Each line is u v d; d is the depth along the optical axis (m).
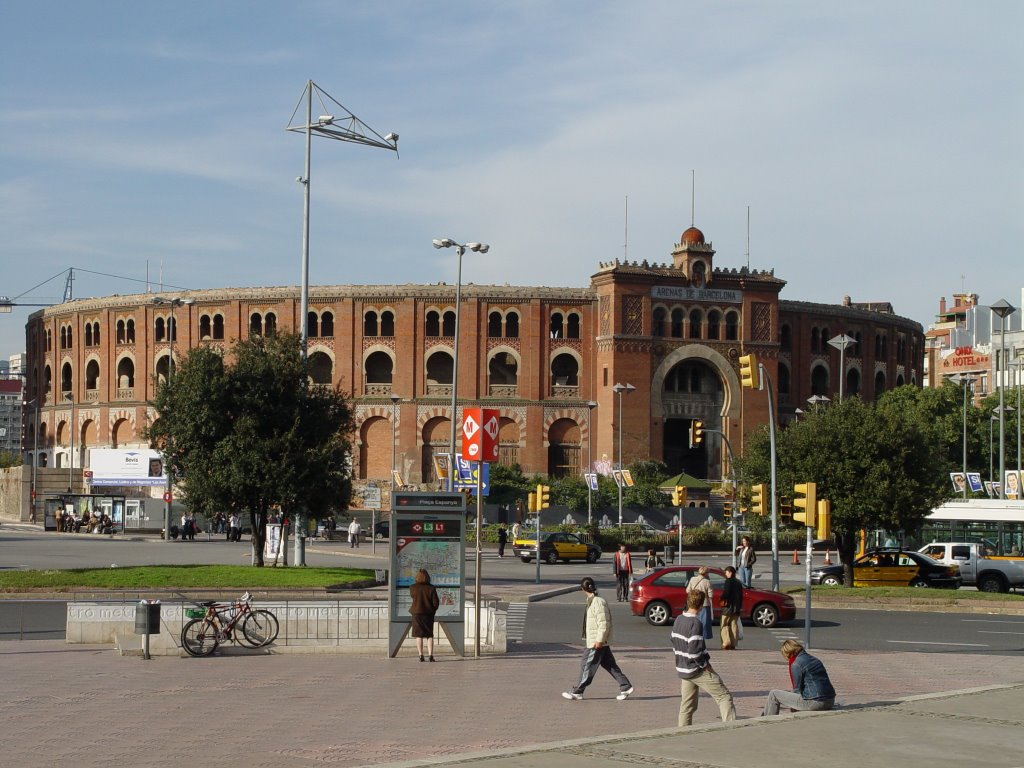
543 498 55.94
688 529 89.31
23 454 129.38
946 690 25.28
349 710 21.30
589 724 20.47
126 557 63.69
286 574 46.47
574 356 106.44
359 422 106.44
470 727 19.92
